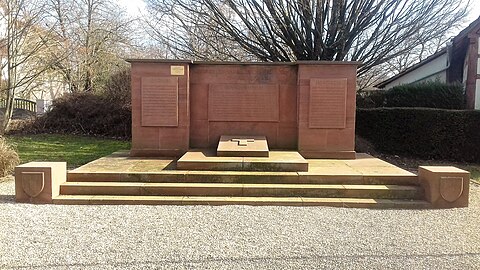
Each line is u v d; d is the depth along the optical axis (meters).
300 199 6.38
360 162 8.44
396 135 11.93
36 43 18.06
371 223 5.36
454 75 14.69
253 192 6.57
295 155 8.12
